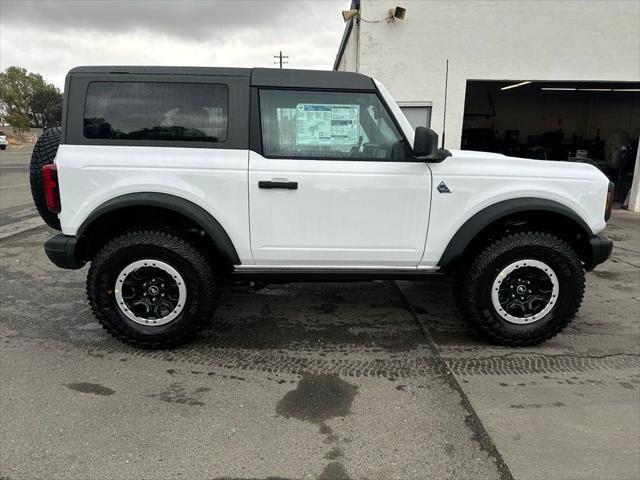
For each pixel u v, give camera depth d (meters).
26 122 64.88
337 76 3.30
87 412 2.67
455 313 4.23
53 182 3.22
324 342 3.62
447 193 3.32
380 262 3.44
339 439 2.46
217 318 4.06
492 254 3.36
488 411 2.72
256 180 3.22
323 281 3.53
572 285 3.42
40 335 3.68
